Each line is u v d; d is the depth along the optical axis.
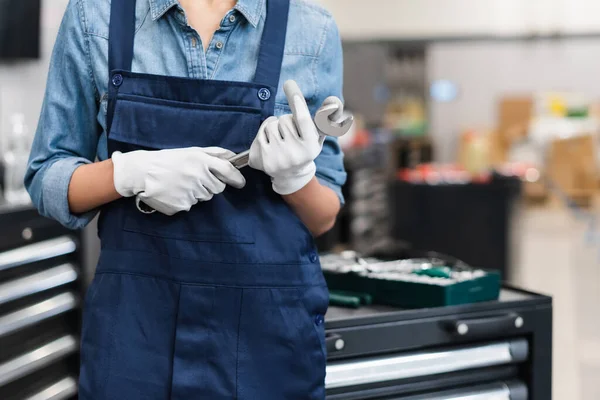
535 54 10.09
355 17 7.11
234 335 1.25
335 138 1.44
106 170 1.26
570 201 8.57
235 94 1.26
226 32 1.31
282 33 1.33
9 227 2.58
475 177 5.27
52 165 1.32
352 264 1.82
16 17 3.58
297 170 1.22
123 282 1.27
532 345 1.68
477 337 1.61
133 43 1.31
